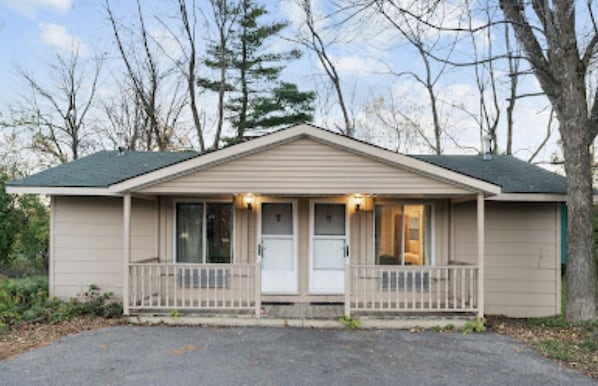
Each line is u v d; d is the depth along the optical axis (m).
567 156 7.64
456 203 8.84
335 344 6.30
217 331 6.97
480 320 7.28
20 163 19.44
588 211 7.46
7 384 4.68
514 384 4.76
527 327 7.47
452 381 4.85
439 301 7.52
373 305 7.59
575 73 7.48
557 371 5.18
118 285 8.84
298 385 4.70
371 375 5.03
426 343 6.41
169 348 6.02
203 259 8.88
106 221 8.91
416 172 7.46
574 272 7.45
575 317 7.38
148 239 8.86
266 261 8.89
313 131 7.43
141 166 9.55
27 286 9.16
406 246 8.89
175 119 21.22
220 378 4.89
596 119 7.80
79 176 8.75
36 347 6.02
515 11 8.29
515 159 10.52
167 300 7.56
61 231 8.87
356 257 8.84
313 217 8.91
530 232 8.81
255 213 8.88
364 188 7.49
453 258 8.76
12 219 11.38
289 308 8.16
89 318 7.68
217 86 19.06
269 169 7.56
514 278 8.80
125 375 4.96
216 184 7.55
